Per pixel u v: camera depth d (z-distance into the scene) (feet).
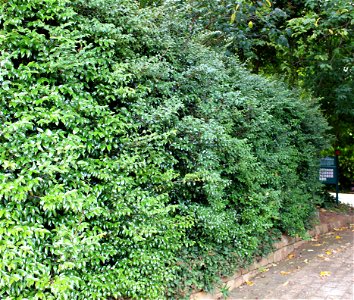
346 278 16.71
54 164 9.73
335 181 32.63
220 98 15.19
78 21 11.21
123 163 10.96
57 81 10.59
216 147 14.12
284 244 20.42
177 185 13.28
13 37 9.73
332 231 26.48
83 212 10.08
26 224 9.17
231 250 15.52
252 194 16.48
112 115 11.69
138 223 11.45
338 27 25.48
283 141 20.26
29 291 9.11
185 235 13.55
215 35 22.79
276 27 27.20
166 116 12.02
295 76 29.55
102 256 10.45
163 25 13.91
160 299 11.92
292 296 14.69
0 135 9.16
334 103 29.71
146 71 12.19
